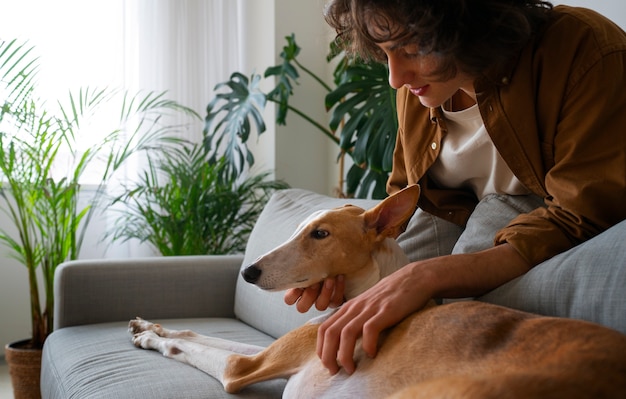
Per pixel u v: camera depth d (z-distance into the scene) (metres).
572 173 1.31
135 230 3.65
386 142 2.82
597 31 1.34
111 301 2.41
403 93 1.75
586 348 0.95
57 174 3.69
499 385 0.89
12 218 3.68
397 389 1.16
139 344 1.97
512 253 1.32
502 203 1.62
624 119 1.29
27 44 3.68
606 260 1.14
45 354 2.17
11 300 3.72
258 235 2.52
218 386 1.60
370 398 1.19
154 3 3.88
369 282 1.50
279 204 2.57
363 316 1.25
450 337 1.15
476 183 1.70
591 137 1.31
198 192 3.35
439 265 1.29
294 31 3.98
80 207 3.83
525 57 1.39
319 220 1.49
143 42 3.85
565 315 1.17
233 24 4.08
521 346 1.03
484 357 1.06
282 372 1.50
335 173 4.07
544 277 1.23
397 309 1.24
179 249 3.32
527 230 1.33
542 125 1.41
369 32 1.32
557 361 0.94
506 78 1.41
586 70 1.32
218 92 4.04
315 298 1.51
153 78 3.88
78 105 3.76
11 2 3.66
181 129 3.94
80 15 3.79
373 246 1.52
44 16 3.72
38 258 3.37
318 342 1.31
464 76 1.35
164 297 2.49
